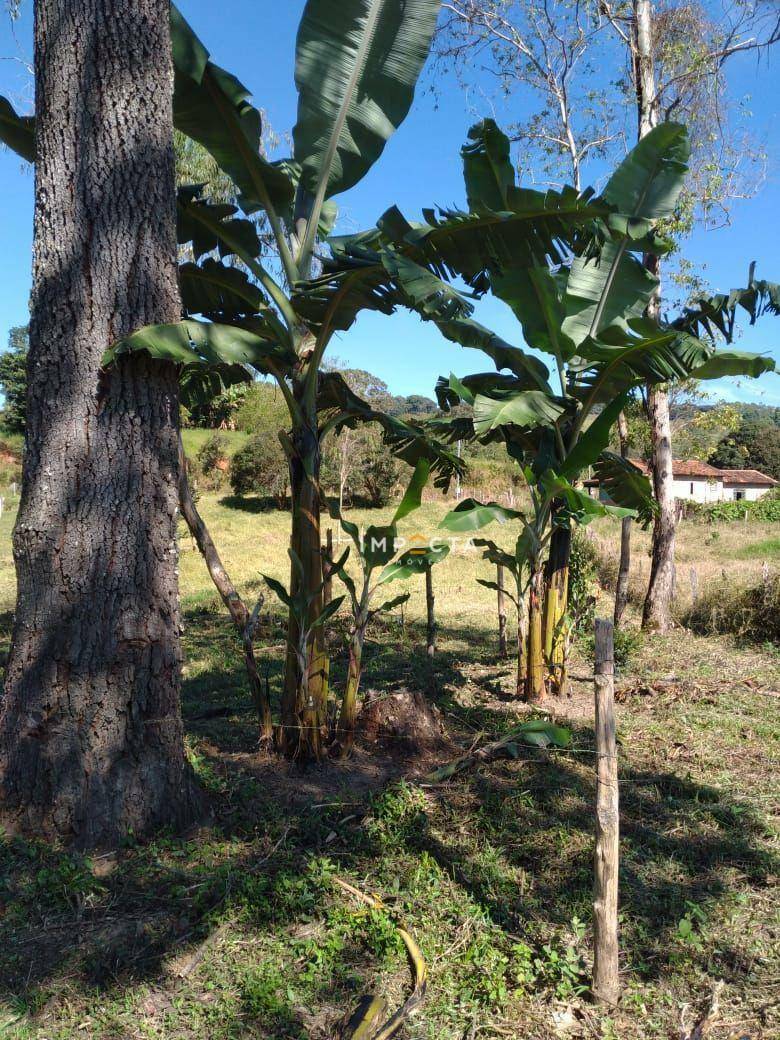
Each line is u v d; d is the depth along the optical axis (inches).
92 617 161.6
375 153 209.0
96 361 160.9
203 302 223.8
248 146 191.0
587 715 272.1
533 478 257.9
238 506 1248.8
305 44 200.8
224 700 290.5
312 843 170.7
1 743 165.3
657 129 239.5
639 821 185.9
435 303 174.9
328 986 123.5
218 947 132.8
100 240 160.6
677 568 677.9
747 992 123.8
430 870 157.6
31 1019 115.3
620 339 237.5
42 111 162.4
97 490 161.5
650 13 403.5
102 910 141.7
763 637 400.8
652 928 141.3
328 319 198.5
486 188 233.0
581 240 199.0
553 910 145.8
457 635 418.9
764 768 222.1
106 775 161.8
